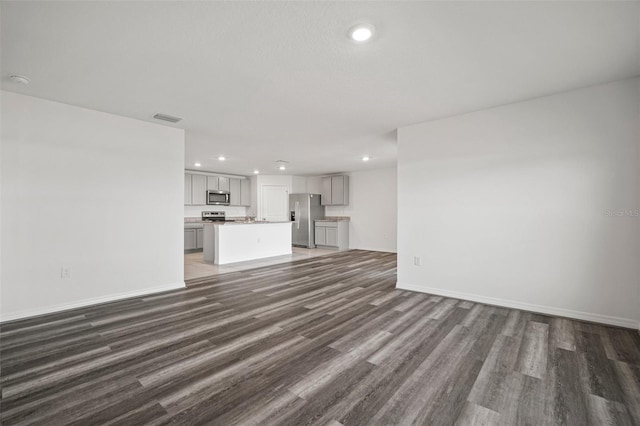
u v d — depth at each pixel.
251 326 2.71
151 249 3.77
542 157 2.98
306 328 2.66
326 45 2.04
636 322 2.57
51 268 3.03
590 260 2.77
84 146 3.24
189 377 1.87
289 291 3.92
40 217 2.97
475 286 3.41
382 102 3.10
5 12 1.65
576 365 2.00
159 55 2.16
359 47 2.07
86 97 2.94
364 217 8.48
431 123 3.71
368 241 8.41
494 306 3.25
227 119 3.64
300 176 9.69
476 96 2.95
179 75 2.48
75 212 3.18
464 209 3.46
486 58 2.22
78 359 2.09
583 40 1.98
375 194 8.23
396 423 1.46
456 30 1.87
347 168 7.96
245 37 1.94
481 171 3.34
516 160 3.12
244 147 5.22
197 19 1.75
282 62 2.28
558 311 2.92
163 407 1.58
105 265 3.39
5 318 2.78
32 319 2.86
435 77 2.54
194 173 8.09
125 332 2.56
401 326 2.70
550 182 2.95
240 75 2.48
